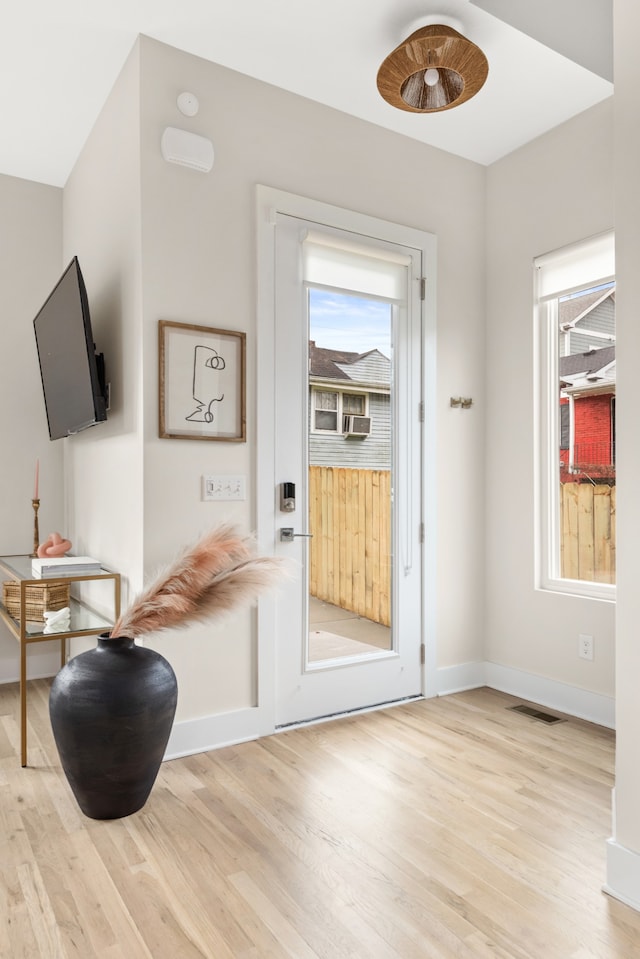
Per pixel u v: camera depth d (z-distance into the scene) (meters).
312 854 1.82
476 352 3.38
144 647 2.37
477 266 3.39
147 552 2.42
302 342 2.80
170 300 2.47
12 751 2.54
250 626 2.65
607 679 2.82
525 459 3.21
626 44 1.65
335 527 2.90
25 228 3.57
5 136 3.15
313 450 2.84
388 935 1.50
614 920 1.56
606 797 2.17
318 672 2.84
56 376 3.06
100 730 1.92
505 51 2.50
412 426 3.14
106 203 2.84
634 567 1.62
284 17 2.32
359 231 2.95
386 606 3.07
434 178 3.22
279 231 2.73
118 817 2.01
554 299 3.12
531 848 1.86
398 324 3.09
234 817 2.03
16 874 1.72
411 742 2.62
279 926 1.53
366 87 2.74
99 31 2.40
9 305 3.52
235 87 2.63
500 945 1.47
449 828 1.97
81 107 2.92
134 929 1.51
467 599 3.35
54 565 2.58
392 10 2.28
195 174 2.53
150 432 2.43
